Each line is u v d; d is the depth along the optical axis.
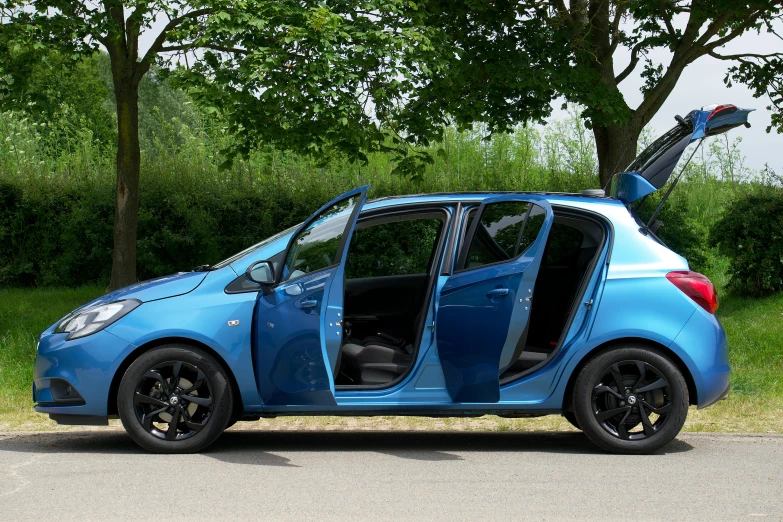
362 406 5.70
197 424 5.73
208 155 18.61
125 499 4.54
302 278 5.68
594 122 13.16
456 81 12.37
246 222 16.80
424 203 5.90
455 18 13.09
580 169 16.92
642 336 5.76
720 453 5.90
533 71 12.55
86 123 24.14
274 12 10.21
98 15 10.48
